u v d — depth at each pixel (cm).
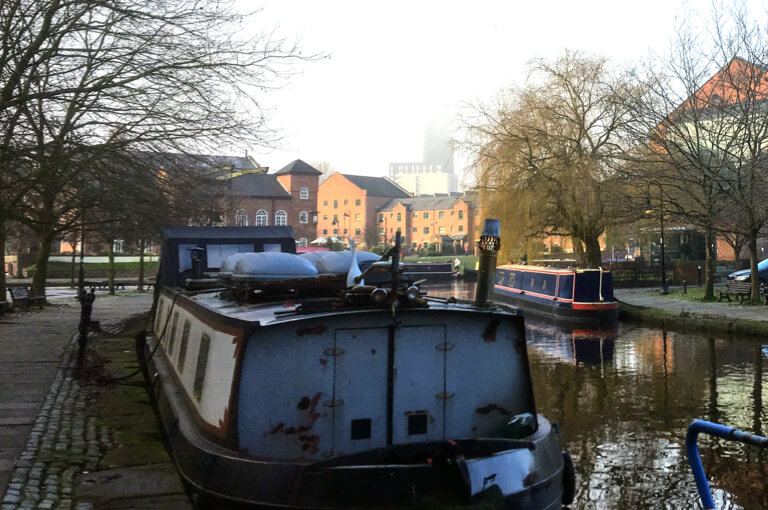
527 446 548
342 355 543
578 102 3136
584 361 1758
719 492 830
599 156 2958
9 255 5959
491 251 610
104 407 952
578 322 2541
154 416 899
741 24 2391
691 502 800
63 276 5612
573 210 3041
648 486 850
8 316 2283
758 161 2289
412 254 10431
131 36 1511
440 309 561
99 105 1523
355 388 545
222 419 544
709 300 2869
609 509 782
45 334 1778
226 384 546
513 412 593
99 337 1752
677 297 3127
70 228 2238
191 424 642
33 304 2728
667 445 1017
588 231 3119
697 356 1789
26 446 744
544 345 2064
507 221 3228
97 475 652
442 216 11475
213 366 598
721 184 2497
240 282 673
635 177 2572
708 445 1014
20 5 1424
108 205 1722
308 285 670
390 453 531
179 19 1535
